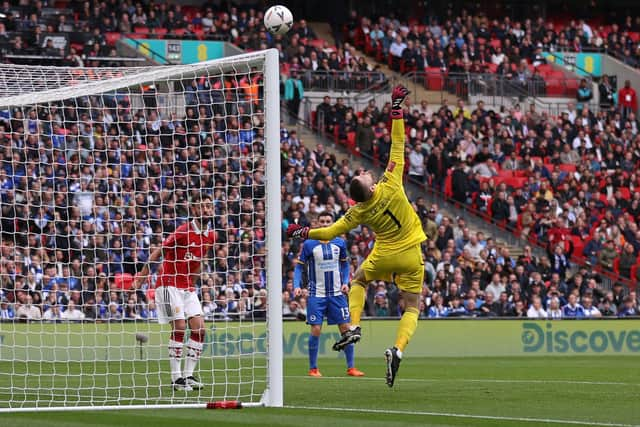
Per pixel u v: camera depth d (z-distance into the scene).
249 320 29.84
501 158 45.22
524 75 52.31
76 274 29.61
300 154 40.06
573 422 13.29
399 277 16.47
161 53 48.34
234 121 36.75
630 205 44.16
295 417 13.66
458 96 50.03
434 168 42.81
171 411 14.56
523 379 21.89
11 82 19.84
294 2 56.66
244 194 35.06
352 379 21.34
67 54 43.22
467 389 18.70
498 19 61.44
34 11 46.22
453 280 35.59
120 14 48.75
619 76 57.03
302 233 15.86
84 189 32.84
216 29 50.09
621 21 64.00
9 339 27.47
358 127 44.00
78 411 14.66
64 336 27.92
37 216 31.31
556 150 46.78
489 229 41.97
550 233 40.75
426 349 33.47
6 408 15.12
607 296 37.38
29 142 33.00
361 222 16.05
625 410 14.94
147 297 28.25
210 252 31.17
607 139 48.53
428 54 52.06
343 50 51.38
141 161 34.94
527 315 35.62
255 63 16.39
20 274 28.14
